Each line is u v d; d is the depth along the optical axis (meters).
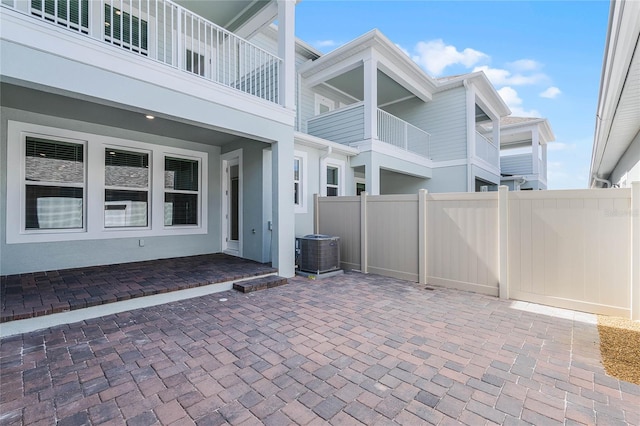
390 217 6.52
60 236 5.66
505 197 4.98
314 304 4.62
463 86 11.10
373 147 8.91
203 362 2.90
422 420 2.13
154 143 6.83
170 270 5.86
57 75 3.57
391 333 3.58
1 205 5.11
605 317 4.12
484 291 5.23
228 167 8.07
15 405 2.25
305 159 8.27
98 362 2.88
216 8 6.82
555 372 2.74
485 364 2.88
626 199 4.10
